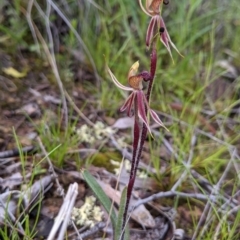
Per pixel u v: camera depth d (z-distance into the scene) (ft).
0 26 2.03
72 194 1.09
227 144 1.64
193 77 2.15
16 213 1.28
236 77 2.17
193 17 2.36
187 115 1.92
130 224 1.36
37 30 1.98
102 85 1.94
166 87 2.06
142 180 1.52
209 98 2.04
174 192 1.44
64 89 1.86
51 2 1.99
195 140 1.77
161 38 0.94
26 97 1.84
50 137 1.59
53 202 1.37
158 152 1.55
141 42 2.20
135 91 0.95
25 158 1.50
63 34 2.22
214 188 1.44
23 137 1.61
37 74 1.99
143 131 1.01
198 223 1.31
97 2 2.25
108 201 1.10
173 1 2.34
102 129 1.75
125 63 2.11
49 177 1.43
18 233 1.22
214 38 2.34
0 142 1.57
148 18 2.20
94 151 1.62
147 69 2.06
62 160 1.51
